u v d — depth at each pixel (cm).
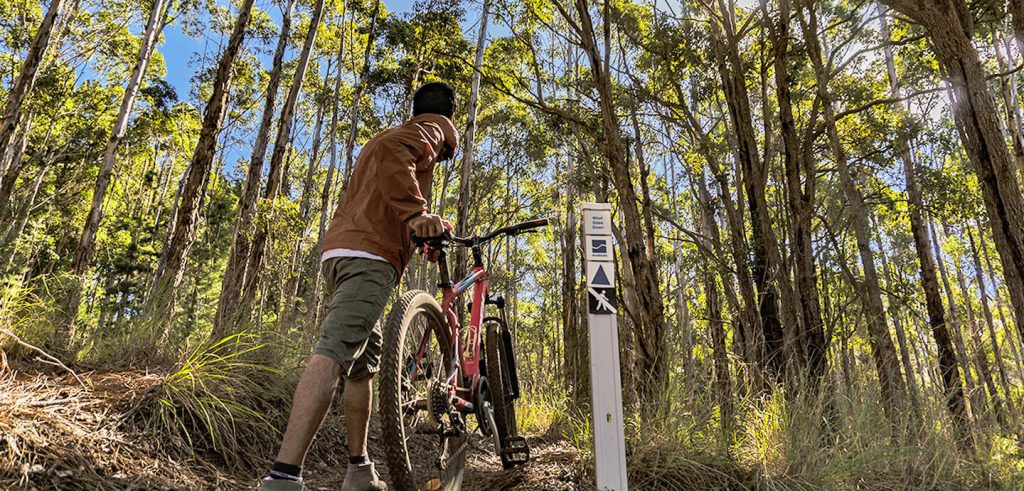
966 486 323
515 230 261
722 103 1527
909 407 362
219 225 2405
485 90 1786
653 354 478
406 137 202
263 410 312
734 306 846
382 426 194
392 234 195
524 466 298
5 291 309
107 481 196
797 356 549
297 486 157
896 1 543
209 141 917
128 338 351
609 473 226
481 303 271
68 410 229
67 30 1869
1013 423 349
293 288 1505
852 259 1495
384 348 201
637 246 545
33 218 1827
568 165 1867
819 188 1305
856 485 306
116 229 2344
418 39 1642
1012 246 489
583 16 605
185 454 245
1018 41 594
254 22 1823
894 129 1147
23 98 1166
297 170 2777
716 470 292
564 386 564
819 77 833
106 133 2084
